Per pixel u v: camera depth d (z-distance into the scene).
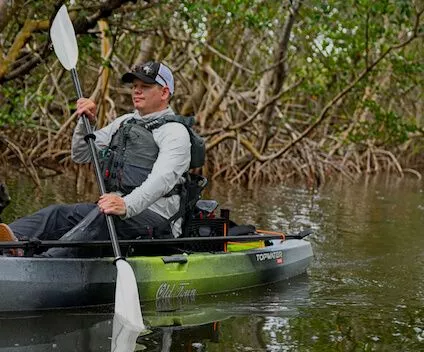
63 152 11.43
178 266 4.51
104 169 4.53
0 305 3.93
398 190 13.61
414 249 6.59
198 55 13.01
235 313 4.22
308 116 16.16
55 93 12.62
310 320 4.15
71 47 5.29
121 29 9.86
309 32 10.93
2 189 4.30
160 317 4.07
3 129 11.30
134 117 4.64
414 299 4.75
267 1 9.68
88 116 4.80
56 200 8.62
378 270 5.64
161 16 9.13
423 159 21.59
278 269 5.14
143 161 4.45
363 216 8.95
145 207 4.26
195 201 4.70
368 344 3.75
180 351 3.49
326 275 5.41
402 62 11.36
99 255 4.39
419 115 19.84
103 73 11.44
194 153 4.53
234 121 14.02
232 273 4.78
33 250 4.04
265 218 8.30
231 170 13.16
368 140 17.73
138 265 4.34
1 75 7.85
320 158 14.87
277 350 3.57
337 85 12.64
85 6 7.60
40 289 3.99
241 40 12.98
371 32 10.70
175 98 14.05
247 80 15.27
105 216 4.25
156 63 4.55
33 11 7.93
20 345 3.48
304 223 8.04
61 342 3.55
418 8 10.86
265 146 13.13
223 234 4.93
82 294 4.12
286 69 12.38
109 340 3.60
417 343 3.81
